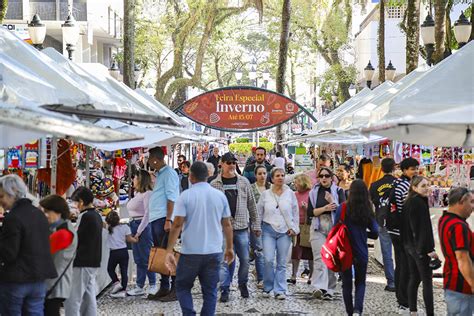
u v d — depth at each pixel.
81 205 10.02
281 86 34.81
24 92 8.20
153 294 13.41
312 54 70.81
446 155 16.92
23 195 8.15
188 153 45.44
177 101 54.09
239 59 61.47
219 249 9.92
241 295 13.43
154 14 49.97
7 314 7.97
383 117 9.24
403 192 12.07
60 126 5.68
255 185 14.70
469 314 8.38
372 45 59.06
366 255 11.19
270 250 13.30
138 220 13.75
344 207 11.24
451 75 9.28
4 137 7.81
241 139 72.50
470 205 8.53
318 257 13.16
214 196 9.91
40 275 8.02
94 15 42.31
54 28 42.28
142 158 25.44
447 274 8.44
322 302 12.98
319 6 49.97
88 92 9.17
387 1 35.09
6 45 9.31
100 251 9.97
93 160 17.52
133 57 29.33
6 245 7.87
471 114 8.22
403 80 15.79
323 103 70.12
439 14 24.58
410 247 10.96
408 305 11.48
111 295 13.59
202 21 45.00
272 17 53.16
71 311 9.75
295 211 13.41
